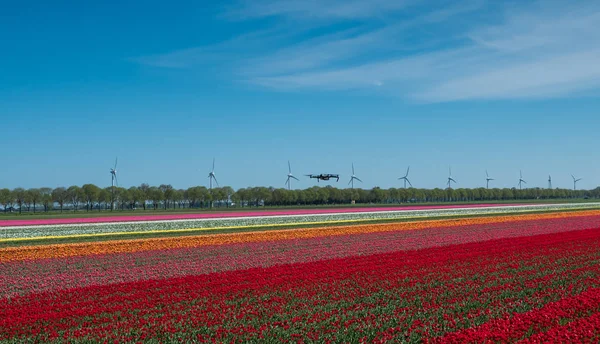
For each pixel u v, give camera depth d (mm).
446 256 36219
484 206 126750
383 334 17812
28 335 18281
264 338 17641
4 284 27797
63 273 31141
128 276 30141
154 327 18859
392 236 52000
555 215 84688
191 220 70375
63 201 130750
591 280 27250
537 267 31594
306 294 24234
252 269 31406
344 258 35844
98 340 17516
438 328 18578
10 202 122750
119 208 142500
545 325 18703
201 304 22609
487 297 23438
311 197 165875
